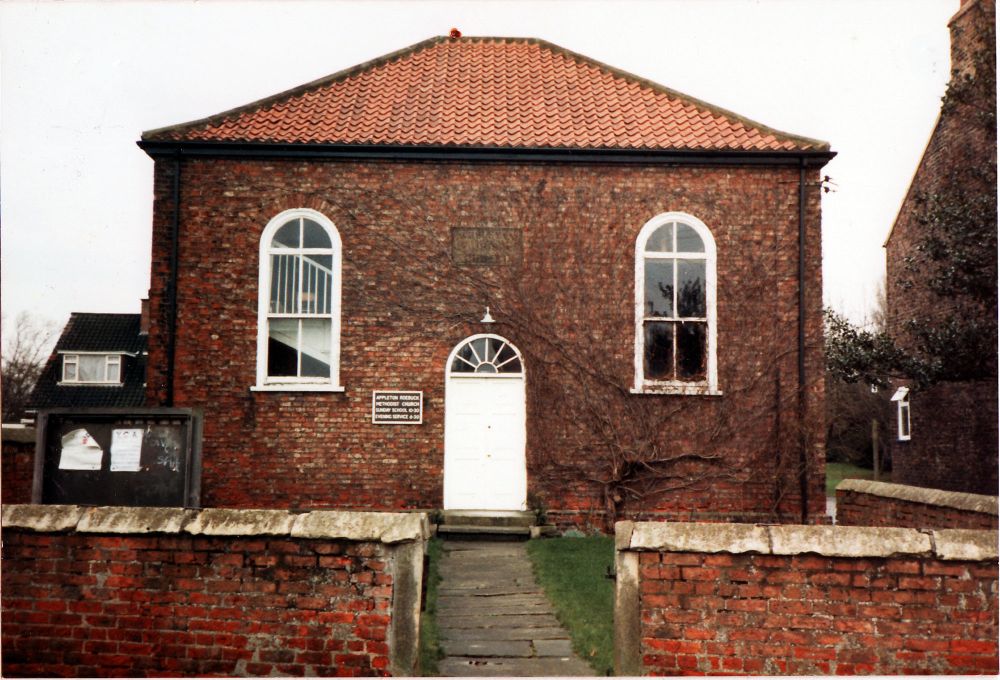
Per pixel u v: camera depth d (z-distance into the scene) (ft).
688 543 19.22
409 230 45.73
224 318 45.16
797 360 45.03
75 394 107.24
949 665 18.60
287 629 19.54
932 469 64.08
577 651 24.66
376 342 45.34
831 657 18.75
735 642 18.93
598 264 45.65
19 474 39.81
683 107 49.75
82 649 19.98
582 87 51.72
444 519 43.57
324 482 44.60
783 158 45.57
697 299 45.93
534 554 37.99
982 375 51.11
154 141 45.11
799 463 44.42
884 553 18.84
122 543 20.24
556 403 45.06
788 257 45.52
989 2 50.96
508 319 45.50
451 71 53.11
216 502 44.32
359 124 47.50
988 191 51.67
